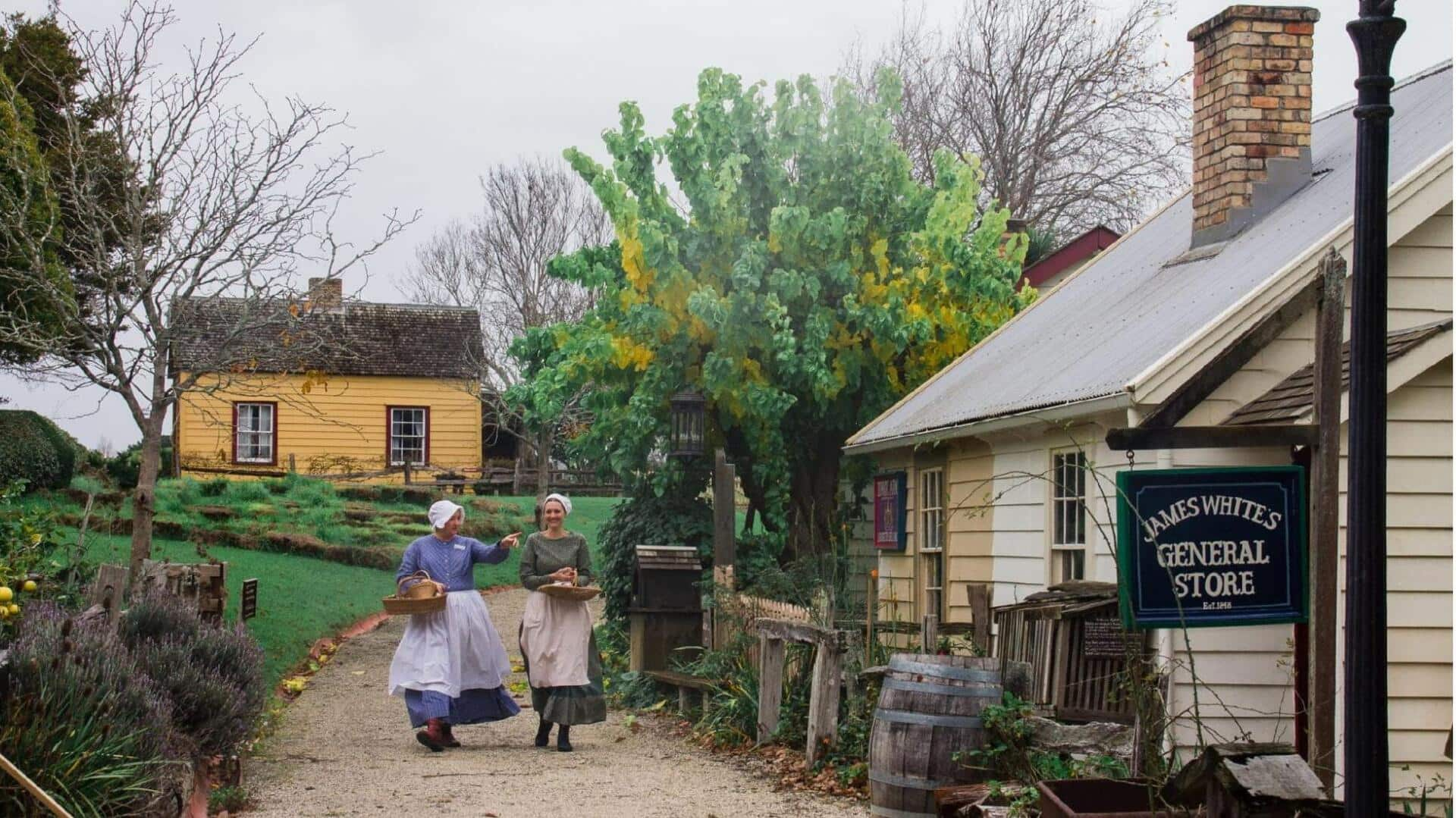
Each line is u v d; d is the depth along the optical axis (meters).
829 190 18.55
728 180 17.56
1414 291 10.19
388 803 9.00
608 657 17.19
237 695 9.50
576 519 35.06
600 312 18.34
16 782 6.29
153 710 7.86
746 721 11.56
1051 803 6.38
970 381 14.51
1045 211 36.41
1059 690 9.66
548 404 18.23
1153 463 9.80
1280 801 5.54
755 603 12.80
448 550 11.65
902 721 8.31
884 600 15.63
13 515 12.58
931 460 14.80
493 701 11.71
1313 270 9.70
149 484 14.24
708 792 9.41
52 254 14.41
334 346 16.06
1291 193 12.18
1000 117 36.44
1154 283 12.69
